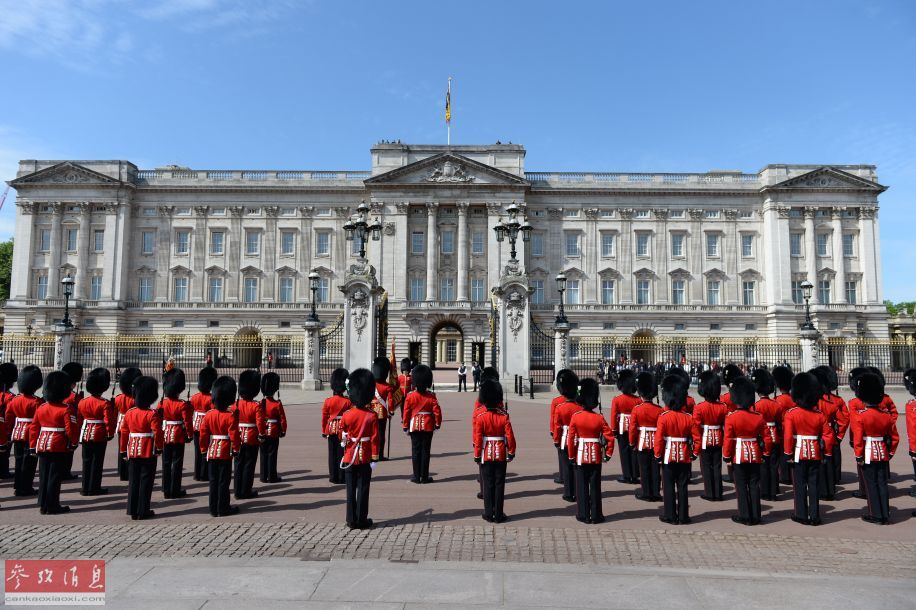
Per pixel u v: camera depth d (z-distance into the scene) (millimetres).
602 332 66750
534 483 12320
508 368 29844
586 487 9469
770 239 66875
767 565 7539
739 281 68062
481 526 9203
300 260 68312
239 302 67312
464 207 66562
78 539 8445
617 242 68750
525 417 22609
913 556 7938
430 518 9664
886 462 9711
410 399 12383
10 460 15586
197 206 68688
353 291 30484
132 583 6703
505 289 30250
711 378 11180
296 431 19094
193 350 57656
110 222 66812
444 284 67062
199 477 12602
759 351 45094
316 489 11719
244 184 69000
